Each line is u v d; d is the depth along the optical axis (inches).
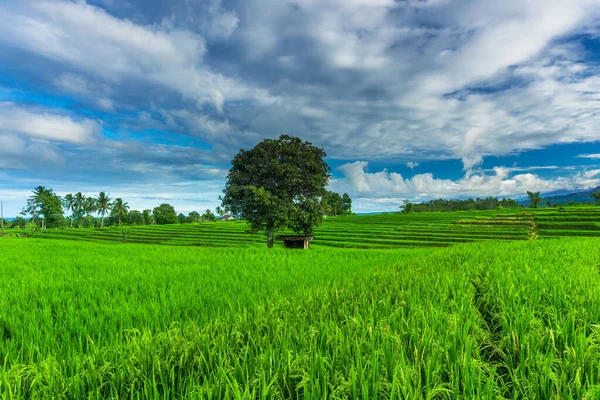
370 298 250.8
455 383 115.8
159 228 4591.5
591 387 108.8
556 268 390.6
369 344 142.6
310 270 532.7
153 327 220.4
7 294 344.5
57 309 285.4
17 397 119.7
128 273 494.0
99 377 131.6
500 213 5132.9
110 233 3868.1
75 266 598.2
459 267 428.8
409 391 105.1
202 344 156.3
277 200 1244.5
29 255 815.1
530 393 112.6
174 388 124.4
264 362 131.3
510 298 225.3
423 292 263.7
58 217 5339.6
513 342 149.8
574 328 166.1
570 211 4431.6
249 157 1330.0
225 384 118.2
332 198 6560.0
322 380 118.3
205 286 388.2
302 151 1350.9
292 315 203.2
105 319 250.8
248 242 2785.4
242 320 194.1
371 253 874.8
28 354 175.2
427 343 141.6
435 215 5442.9
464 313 193.2
